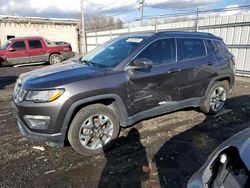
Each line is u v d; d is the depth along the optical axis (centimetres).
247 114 497
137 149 348
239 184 143
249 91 721
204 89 447
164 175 286
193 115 489
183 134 398
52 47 1459
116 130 345
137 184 270
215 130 415
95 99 310
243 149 164
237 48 1026
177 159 321
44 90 288
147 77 355
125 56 351
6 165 309
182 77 401
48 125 291
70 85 294
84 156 330
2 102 623
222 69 469
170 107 399
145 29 1591
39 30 2208
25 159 324
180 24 1300
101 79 316
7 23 2045
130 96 343
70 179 279
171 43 399
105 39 2105
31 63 1398
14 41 1336
